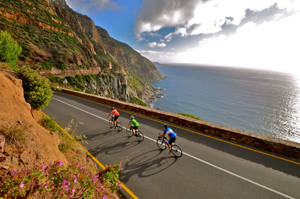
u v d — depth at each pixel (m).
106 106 15.54
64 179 2.56
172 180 5.36
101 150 7.05
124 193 4.71
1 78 4.69
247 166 6.28
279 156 7.05
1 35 18.70
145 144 7.87
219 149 7.59
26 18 54.28
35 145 3.31
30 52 44.19
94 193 3.27
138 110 13.46
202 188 5.05
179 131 9.74
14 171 2.26
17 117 3.85
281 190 5.06
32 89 6.91
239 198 4.71
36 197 2.20
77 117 11.38
